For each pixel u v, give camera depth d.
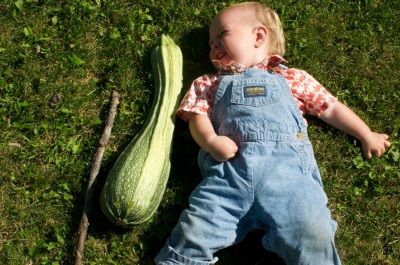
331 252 1.08
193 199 1.14
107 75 1.33
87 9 1.38
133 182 1.09
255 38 1.29
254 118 1.16
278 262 1.20
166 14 1.40
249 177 1.12
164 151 1.17
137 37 1.38
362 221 1.24
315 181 1.15
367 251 1.22
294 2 1.44
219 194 1.12
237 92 1.19
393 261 1.21
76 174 1.23
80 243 1.13
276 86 1.20
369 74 1.38
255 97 1.18
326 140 1.31
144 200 1.09
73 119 1.28
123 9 1.39
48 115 1.28
